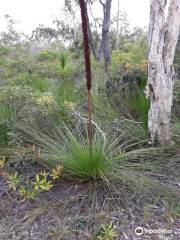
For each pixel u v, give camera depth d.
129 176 2.85
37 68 7.37
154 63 3.39
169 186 2.87
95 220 2.50
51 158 3.03
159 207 2.63
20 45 9.20
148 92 3.52
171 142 3.59
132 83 4.40
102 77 4.88
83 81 5.43
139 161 3.31
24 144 3.39
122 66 4.80
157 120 3.51
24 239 2.38
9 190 2.93
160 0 3.24
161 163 3.30
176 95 4.36
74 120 3.78
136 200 2.72
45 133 3.62
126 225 2.45
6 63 7.41
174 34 3.34
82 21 2.62
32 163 3.23
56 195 2.83
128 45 9.11
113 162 3.02
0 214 2.66
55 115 3.81
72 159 2.94
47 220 2.55
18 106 3.95
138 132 3.75
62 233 2.39
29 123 3.71
